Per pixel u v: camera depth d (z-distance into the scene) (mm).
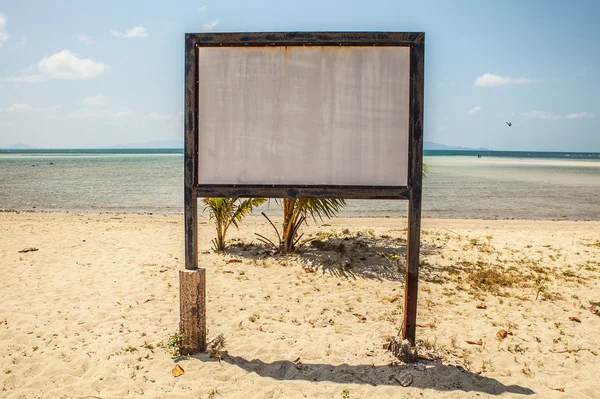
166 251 8578
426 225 12773
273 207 17812
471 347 4469
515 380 3809
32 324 4859
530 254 8336
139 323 4941
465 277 6805
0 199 20312
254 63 4023
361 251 8328
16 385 3645
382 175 3994
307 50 3998
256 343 4461
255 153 4062
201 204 18750
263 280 6637
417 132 3916
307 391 3592
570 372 3986
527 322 5141
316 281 6609
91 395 3480
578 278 6809
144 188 25812
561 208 18047
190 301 4066
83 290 6090
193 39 3994
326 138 4020
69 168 47844
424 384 3701
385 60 3951
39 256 8047
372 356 4195
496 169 49531
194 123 4035
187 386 3611
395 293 6121
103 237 10008
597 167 57344
